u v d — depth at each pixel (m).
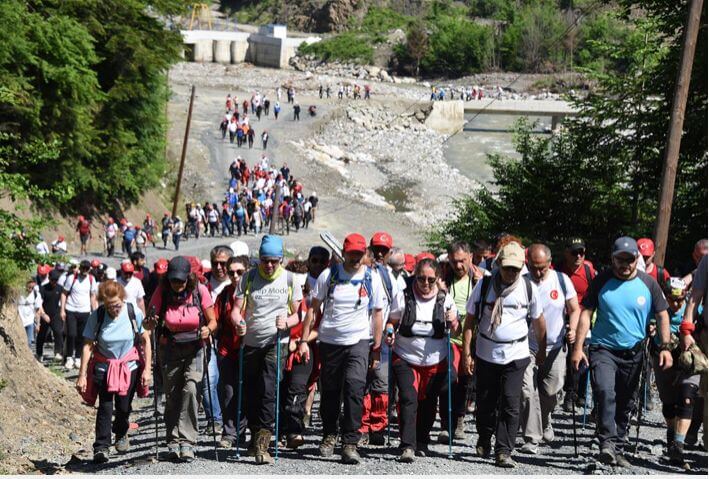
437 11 156.00
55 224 16.36
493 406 9.49
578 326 9.25
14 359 15.81
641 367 9.30
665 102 26.98
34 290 20.06
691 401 9.38
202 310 9.67
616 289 9.18
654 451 10.16
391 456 9.87
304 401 10.20
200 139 78.06
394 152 87.75
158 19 50.38
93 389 10.23
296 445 10.12
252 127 86.88
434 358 9.66
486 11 152.62
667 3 27.84
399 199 71.06
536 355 9.88
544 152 29.12
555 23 130.62
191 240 50.66
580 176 28.28
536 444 9.99
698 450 10.16
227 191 62.28
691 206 26.52
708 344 9.27
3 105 34.59
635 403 11.02
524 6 139.50
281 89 110.12
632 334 9.18
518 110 105.06
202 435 11.74
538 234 28.59
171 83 111.50
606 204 28.19
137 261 15.65
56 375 17.47
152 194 56.12
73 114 39.81
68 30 38.75
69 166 42.22
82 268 19.44
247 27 158.25
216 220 52.50
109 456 10.45
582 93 30.39
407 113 101.69
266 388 9.53
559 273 10.06
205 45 140.50
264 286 9.55
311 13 160.38
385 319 9.65
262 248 9.49
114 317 10.12
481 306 9.30
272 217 53.12
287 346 9.79
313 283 10.74
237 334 9.45
